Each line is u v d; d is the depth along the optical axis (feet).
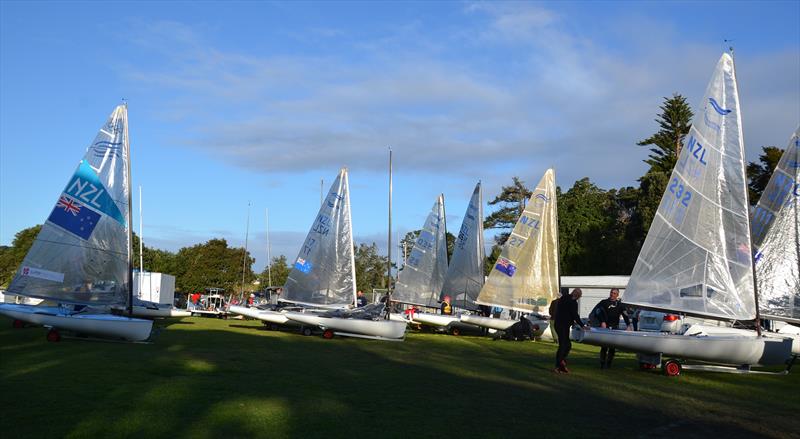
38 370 40.78
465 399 35.42
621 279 125.49
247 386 37.76
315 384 39.63
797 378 49.03
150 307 111.24
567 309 49.01
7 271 221.46
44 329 74.02
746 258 50.93
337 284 93.30
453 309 116.47
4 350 52.31
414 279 124.98
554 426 28.86
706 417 31.91
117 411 29.25
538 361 58.65
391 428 27.63
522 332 91.25
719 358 48.14
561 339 48.93
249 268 247.70
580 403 34.99
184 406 30.91
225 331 86.17
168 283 146.92
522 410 32.50
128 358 48.65
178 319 118.01
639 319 74.18
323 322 80.74
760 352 47.62
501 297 101.24
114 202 65.82
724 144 52.80
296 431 26.63
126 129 67.26
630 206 196.03
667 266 53.83
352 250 94.27
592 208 186.60
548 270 100.01
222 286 233.35
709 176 53.01
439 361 55.98
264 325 102.89
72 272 63.93
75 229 64.18
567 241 183.52
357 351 63.57
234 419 28.45
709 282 51.88
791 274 59.11
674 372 48.26
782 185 60.70
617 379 45.52
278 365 48.85
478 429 27.86
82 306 64.54
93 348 55.16
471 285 116.57
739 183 51.83
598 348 79.61
